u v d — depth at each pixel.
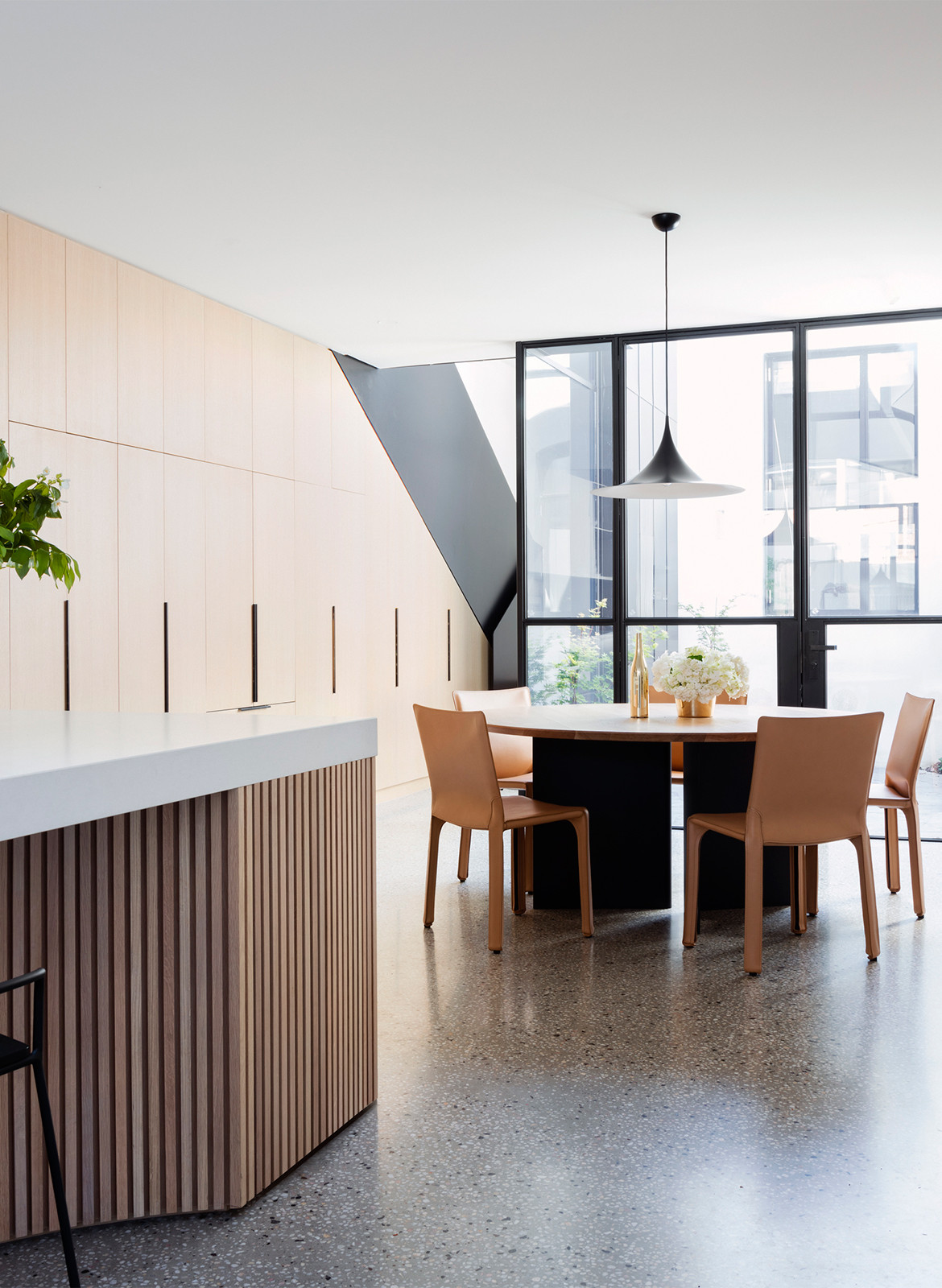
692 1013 3.21
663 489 4.50
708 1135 2.42
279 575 6.06
